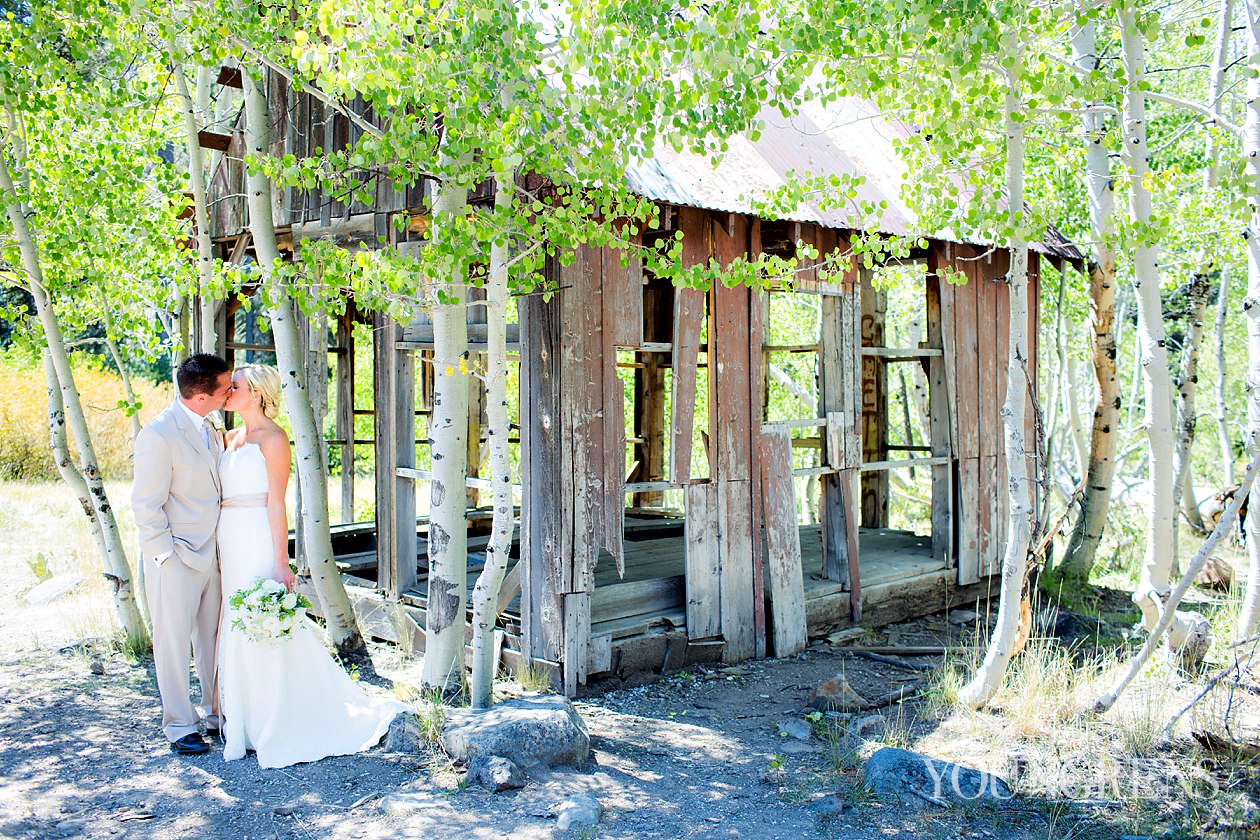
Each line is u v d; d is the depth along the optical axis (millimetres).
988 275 8750
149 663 6691
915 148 5867
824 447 7645
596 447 6230
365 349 16234
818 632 7531
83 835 4090
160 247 7496
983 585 8859
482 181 6141
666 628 6699
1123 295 13211
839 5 4625
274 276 4879
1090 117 7668
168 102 8312
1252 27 6160
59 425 6918
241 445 5008
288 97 7875
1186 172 11148
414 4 4480
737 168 6957
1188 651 6152
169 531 4863
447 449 5824
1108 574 10438
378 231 7055
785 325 16406
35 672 6449
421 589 7316
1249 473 4805
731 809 4418
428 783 4602
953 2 4535
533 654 6238
